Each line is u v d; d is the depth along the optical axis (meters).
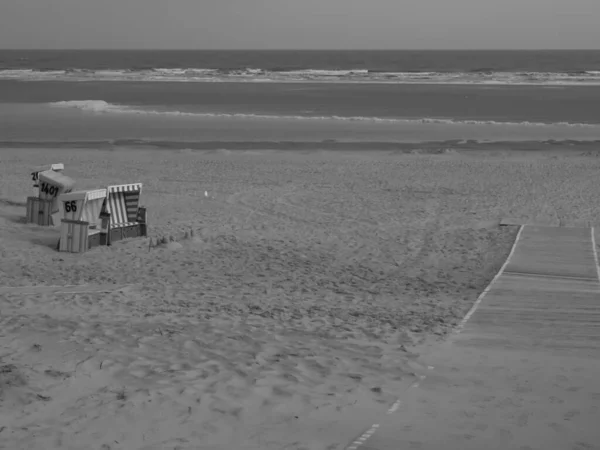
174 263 13.04
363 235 15.84
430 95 55.56
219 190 20.86
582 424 5.41
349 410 5.65
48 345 7.04
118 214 15.17
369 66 118.44
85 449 4.78
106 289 10.52
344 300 10.39
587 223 16.91
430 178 23.14
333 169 24.80
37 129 35.81
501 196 20.30
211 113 42.88
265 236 15.60
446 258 13.86
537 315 9.21
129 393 5.79
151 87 64.19
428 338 8.00
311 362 6.86
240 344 7.38
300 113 43.12
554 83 69.12
